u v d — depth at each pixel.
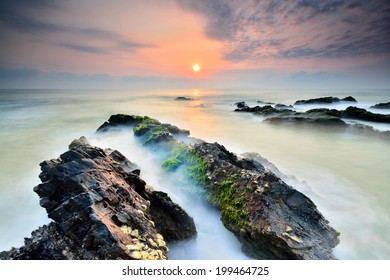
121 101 75.94
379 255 8.62
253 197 8.22
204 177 10.47
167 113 46.53
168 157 13.85
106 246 5.37
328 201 12.27
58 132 27.34
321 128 28.50
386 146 22.30
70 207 6.07
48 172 7.35
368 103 62.25
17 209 11.05
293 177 12.79
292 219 7.52
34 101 71.88
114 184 7.49
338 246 8.78
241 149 21.47
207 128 30.92
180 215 8.29
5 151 20.30
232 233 8.38
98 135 22.27
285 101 78.50
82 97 94.75
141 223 6.46
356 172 16.50
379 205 12.05
